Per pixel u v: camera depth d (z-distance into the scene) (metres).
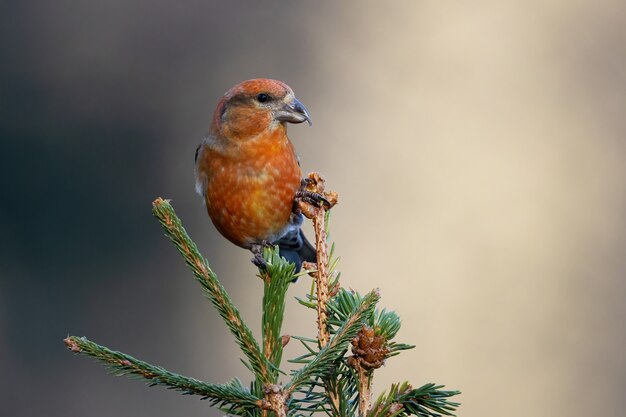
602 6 16.78
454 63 16.33
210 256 15.12
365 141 15.61
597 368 13.68
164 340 14.88
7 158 15.56
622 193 15.38
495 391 13.18
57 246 15.19
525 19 16.62
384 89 16.09
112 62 16.31
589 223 15.05
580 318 14.05
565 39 16.72
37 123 15.89
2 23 16.16
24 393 14.34
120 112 16.09
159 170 15.98
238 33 16.44
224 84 16.36
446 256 14.25
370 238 14.38
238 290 14.70
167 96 16.27
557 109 16.28
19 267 14.95
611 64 16.59
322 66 16.28
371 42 16.38
